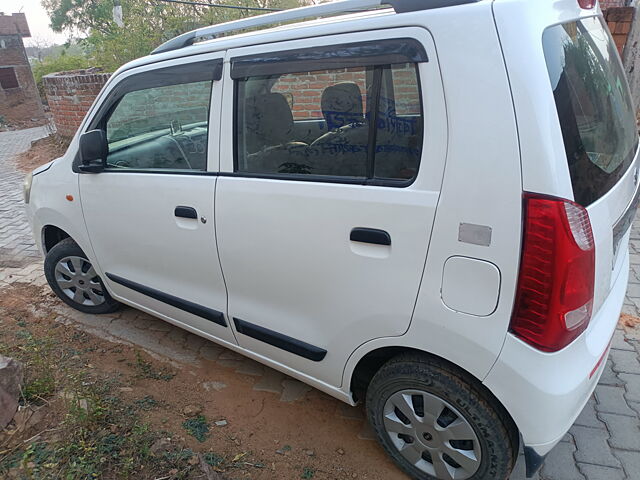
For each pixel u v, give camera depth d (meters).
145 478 2.06
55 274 3.51
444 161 1.58
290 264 2.06
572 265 1.47
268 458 2.25
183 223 2.43
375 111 1.74
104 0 16.19
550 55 1.50
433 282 1.68
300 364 2.28
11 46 23.84
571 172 1.47
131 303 3.14
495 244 1.53
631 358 2.88
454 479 1.95
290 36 1.93
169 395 2.68
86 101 9.09
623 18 5.59
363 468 2.20
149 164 2.60
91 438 2.26
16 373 2.42
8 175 8.80
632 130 2.18
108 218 2.84
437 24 1.57
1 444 2.22
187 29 10.80
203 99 2.28
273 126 2.04
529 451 1.73
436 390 1.83
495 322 1.60
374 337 1.92
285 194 1.99
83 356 3.03
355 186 1.81
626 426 2.39
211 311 2.53
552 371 1.59
